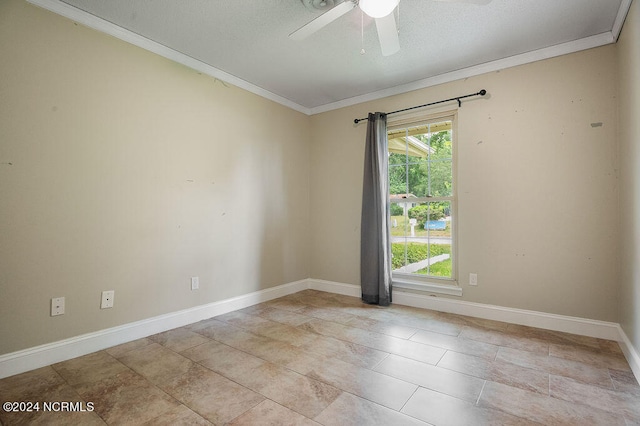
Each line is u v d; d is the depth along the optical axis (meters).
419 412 1.49
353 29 2.33
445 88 3.07
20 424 1.41
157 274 2.53
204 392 1.67
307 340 2.36
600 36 2.36
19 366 1.85
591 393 1.64
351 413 1.49
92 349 2.15
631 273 1.96
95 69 2.19
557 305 2.53
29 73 1.91
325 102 3.86
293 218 3.85
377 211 3.27
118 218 2.30
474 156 2.89
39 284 1.94
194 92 2.80
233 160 3.14
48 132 1.98
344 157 3.76
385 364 1.98
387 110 3.44
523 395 1.63
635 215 1.88
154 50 2.52
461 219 2.95
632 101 1.92
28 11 1.91
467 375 1.84
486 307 2.82
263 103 3.46
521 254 2.67
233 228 3.13
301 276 3.95
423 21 2.22
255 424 1.41
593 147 2.40
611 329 2.32
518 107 2.69
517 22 2.23
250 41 2.50
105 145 2.24
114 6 2.07
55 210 2.01
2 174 1.81
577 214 2.45
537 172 2.61
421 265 3.28
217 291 2.97
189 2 2.03
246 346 2.26
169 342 2.32
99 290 2.20
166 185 2.59
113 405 1.55
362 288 3.39
